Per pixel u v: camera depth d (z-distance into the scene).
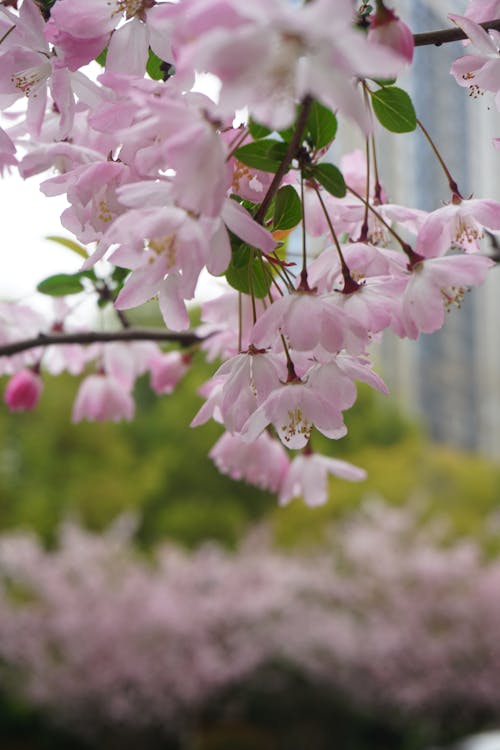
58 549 15.67
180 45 0.78
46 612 10.61
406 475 16.39
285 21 0.67
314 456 1.88
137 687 10.33
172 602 10.66
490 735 6.69
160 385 2.32
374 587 11.29
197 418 1.29
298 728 11.20
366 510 12.79
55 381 17.83
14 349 1.94
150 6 1.07
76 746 10.89
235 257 1.13
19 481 16.89
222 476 17.08
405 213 1.31
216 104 0.85
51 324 2.16
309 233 1.29
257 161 1.02
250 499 17.05
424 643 10.64
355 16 1.03
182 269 0.95
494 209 1.23
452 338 37.06
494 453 37.47
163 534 15.82
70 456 17.12
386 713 10.95
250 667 10.66
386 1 1.03
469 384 37.56
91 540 11.57
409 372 34.88
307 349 1.09
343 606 11.55
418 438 20.84
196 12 0.71
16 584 11.35
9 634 10.27
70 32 1.07
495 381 37.72
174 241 0.96
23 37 1.13
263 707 11.29
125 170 1.08
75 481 16.62
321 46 0.69
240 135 1.01
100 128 1.00
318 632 10.70
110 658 10.30
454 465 17.67
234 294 1.53
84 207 1.10
